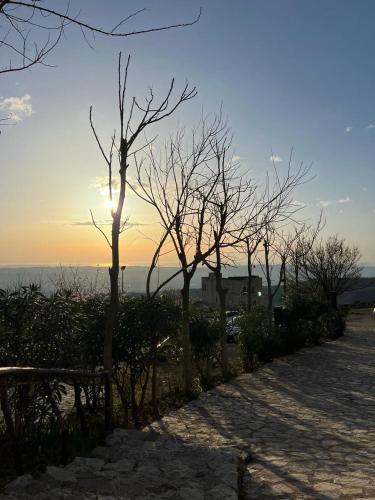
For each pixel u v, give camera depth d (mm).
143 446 5977
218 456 5535
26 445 5695
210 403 9414
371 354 16844
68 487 4473
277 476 5355
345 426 7633
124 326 7668
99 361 7543
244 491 4930
